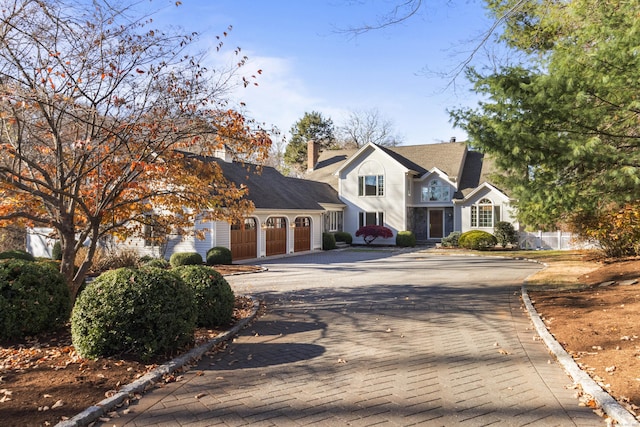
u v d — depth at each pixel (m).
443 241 30.02
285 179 31.12
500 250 27.67
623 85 6.96
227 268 18.86
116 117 8.13
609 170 7.39
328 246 29.59
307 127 62.72
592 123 7.52
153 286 6.26
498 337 7.49
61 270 8.63
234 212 10.51
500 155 8.23
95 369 5.64
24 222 9.49
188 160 9.70
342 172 35.41
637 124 7.92
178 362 6.03
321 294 12.22
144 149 8.45
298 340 7.49
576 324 7.80
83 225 10.23
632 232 16.08
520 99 7.77
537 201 8.40
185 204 9.72
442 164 35.16
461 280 14.70
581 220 17.19
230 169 25.27
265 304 10.84
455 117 8.56
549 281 13.55
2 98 6.70
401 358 6.39
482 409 4.62
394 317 9.15
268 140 9.10
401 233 32.19
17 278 7.04
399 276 15.98
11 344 6.78
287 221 26.22
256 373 5.82
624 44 6.84
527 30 11.96
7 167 7.73
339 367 6.02
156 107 8.30
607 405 4.45
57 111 8.00
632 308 8.56
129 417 4.49
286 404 4.80
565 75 7.20
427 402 4.82
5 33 7.32
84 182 9.56
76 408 4.49
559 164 7.84
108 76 8.02
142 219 10.11
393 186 33.56
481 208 31.16
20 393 4.76
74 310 6.18
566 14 10.02
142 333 6.04
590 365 5.71
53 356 6.16
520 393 5.04
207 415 4.53
